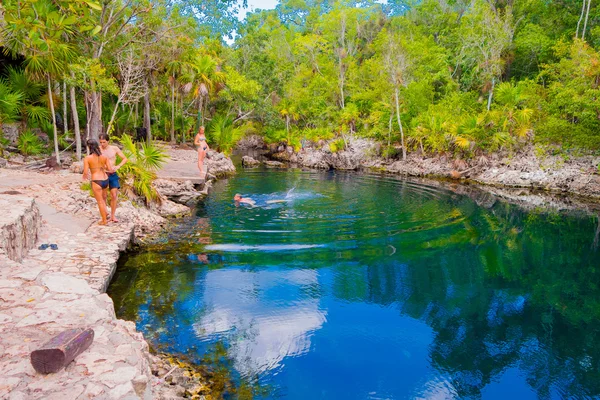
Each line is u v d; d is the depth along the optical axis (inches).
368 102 1590.8
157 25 855.1
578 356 254.7
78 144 631.2
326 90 1813.5
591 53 931.3
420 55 1558.8
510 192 866.8
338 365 235.9
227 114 1487.5
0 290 190.9
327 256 406.6
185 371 216.7
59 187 461.4
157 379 203.2
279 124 1771.7
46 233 339.9
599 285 368.8
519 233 536.1
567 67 971.9
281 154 1685.5
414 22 2224.4
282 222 518.6
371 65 1583.4
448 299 329.4
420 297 329.7
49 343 137.3
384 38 1534.2
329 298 319.3
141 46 896.3
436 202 698.2
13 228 253.9
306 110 1811.0
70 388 126.1
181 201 605.3
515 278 379.9
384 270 381.1
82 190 462.9
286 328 272.4
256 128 2034.9
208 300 304.5
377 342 261.7
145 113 1076.5
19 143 669.9
